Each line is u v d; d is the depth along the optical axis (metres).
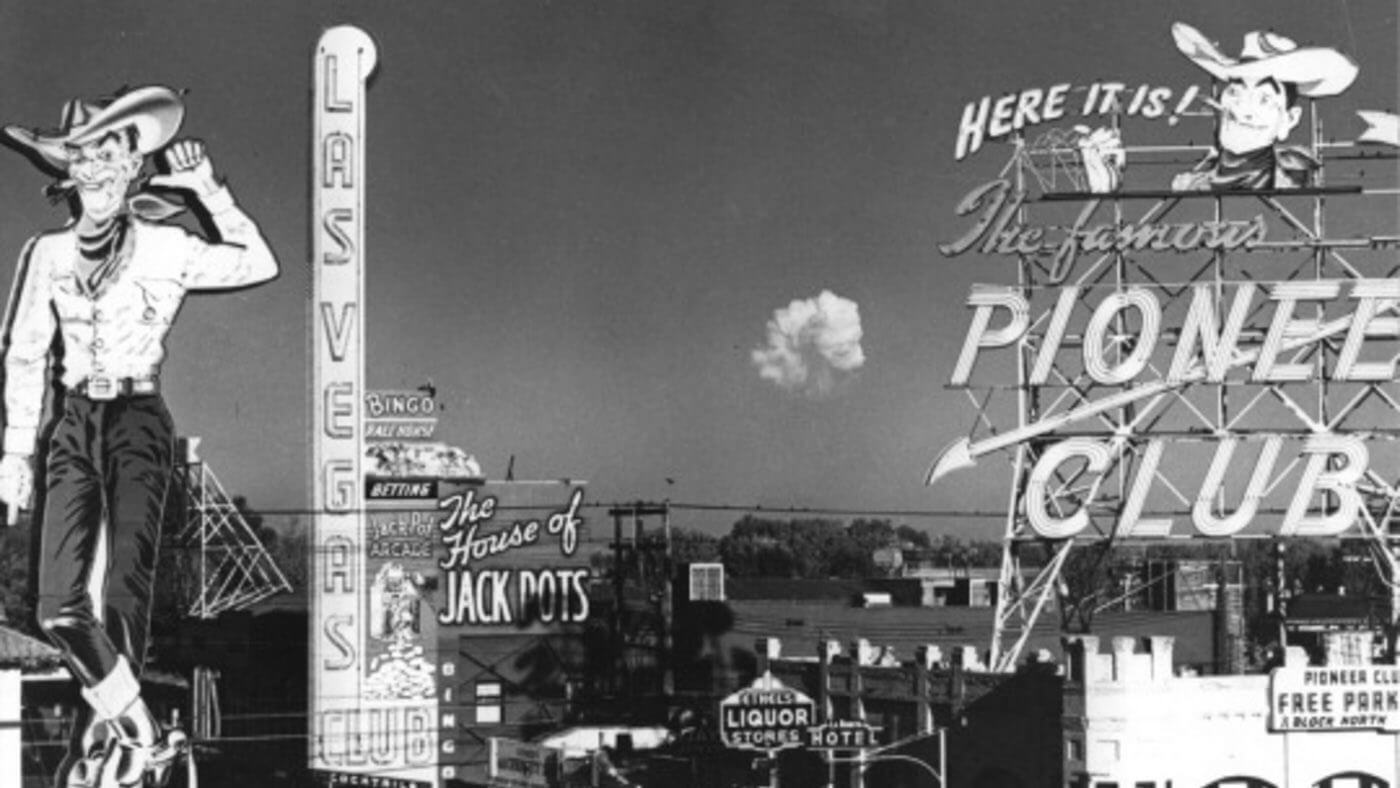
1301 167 39.78
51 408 38.59
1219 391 39.19
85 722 38.19
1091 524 38.62
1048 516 38.53
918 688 37.75
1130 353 38.97
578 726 38.28
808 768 37.81
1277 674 37.38
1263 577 42.88
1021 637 37.91
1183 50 39.66
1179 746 36.62
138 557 38.56
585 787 36.81
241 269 38.84
